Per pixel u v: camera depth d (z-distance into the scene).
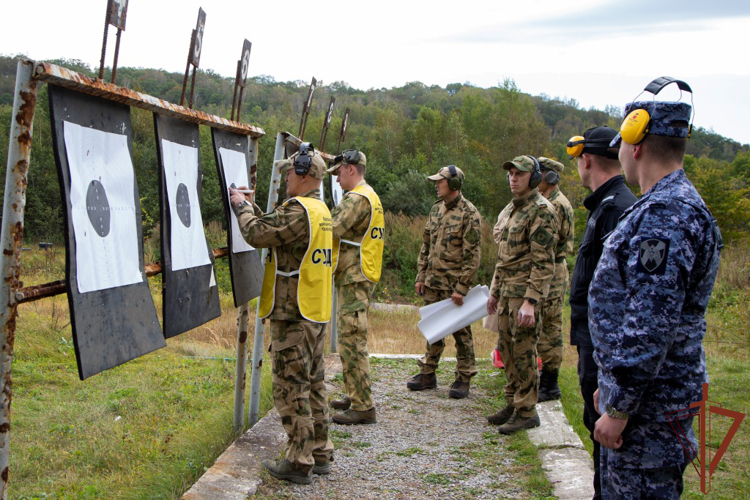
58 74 2.12
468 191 27.69
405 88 105.25
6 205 2.08
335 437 4.35
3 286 2.07
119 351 2.54
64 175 2.23
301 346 3.40
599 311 2.14
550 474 3.68
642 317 1.89
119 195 2.64
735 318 9.54
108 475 4.12
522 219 4.33
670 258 1.89
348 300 4.56
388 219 21.55
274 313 3.40
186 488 3.42
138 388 6.46
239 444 3.91
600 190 3.01
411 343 10.09
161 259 3.02
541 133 34.47
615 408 1.99
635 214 2.04
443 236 5.44
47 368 7.32
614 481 2.12
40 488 3.96
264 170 24.23
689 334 2.01
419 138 32.16
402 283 19.25
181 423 5.14
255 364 4.42
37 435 5.02
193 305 3.37
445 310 5.36
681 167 2.10
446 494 3.45
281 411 3.46
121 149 2.67
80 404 5.89
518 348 4.40
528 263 4.36
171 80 49.78
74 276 2.27
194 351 8.77
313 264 3.38
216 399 5.96
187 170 3.33
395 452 4.11
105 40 2.43
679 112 2.07
